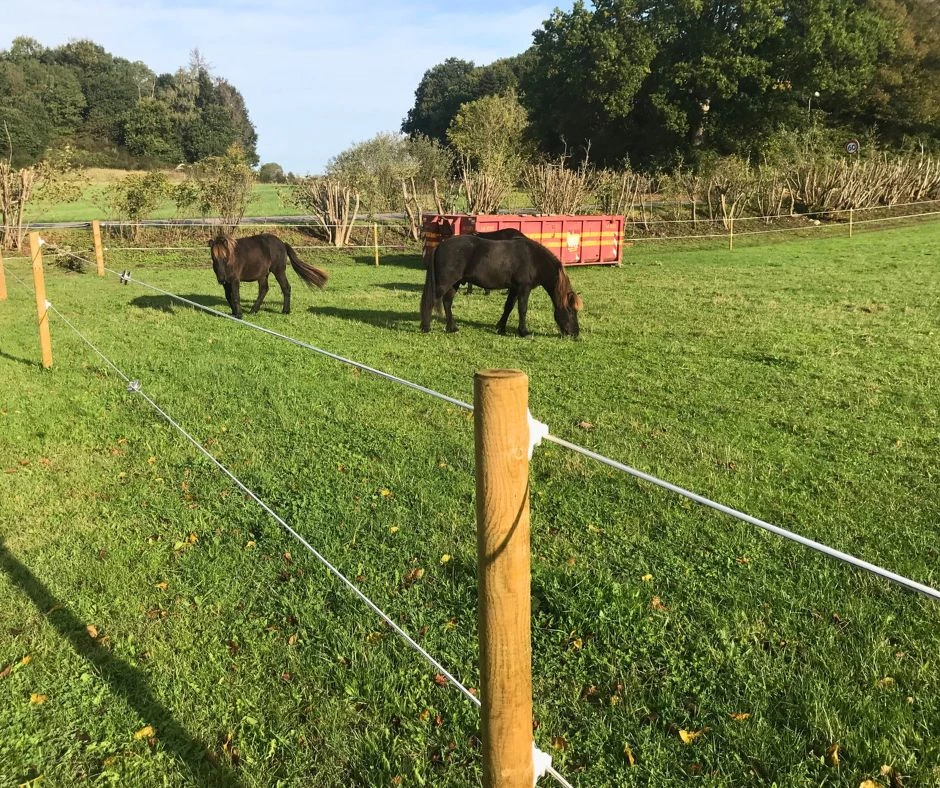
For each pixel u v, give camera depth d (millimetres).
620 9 41812
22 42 85750
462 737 2816
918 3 51469
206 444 6062
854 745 2713
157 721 2951
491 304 13789
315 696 3076
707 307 12820
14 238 20312
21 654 3373
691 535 4367
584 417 6719
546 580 3902
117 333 10453
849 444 5941
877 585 3783
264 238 11867
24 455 5797
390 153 31516
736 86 41094
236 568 4094
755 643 3346
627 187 28594
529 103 48062
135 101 78500
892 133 49000
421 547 4266
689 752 2744
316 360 8969
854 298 13445
